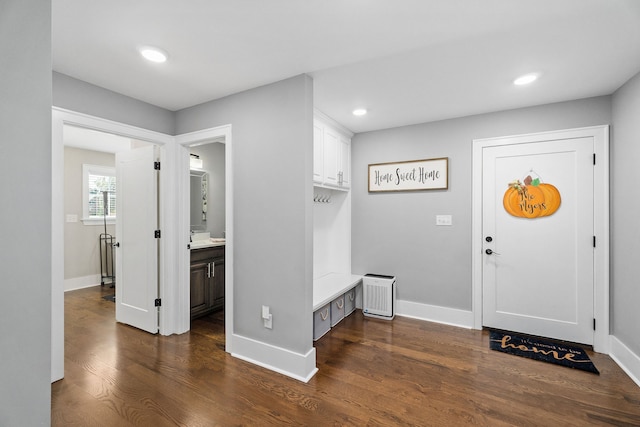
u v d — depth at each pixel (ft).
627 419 5.66
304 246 7.13
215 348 8.65
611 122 8.33
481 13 5.04
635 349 7.15
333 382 6.91
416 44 6.00
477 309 10.14
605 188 8.38
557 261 9.06
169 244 9.57
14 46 2.67
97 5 4.76
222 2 4.74
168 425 5.52
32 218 2.76
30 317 2.75
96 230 16.25
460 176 10.47
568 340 8.91
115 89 8.00
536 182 9.29
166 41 5.85
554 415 5.79
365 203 12.26
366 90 8.23
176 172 9.62
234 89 8.02
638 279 7.04
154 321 9.65
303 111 7.18
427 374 7.25
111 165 16.92
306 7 4.88
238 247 8.16
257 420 5.65
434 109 9.70
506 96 8.61
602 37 5.70
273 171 7.58
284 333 7.41
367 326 10.44
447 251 10.70
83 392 6.49
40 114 2.82
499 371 7.38
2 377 2.59
